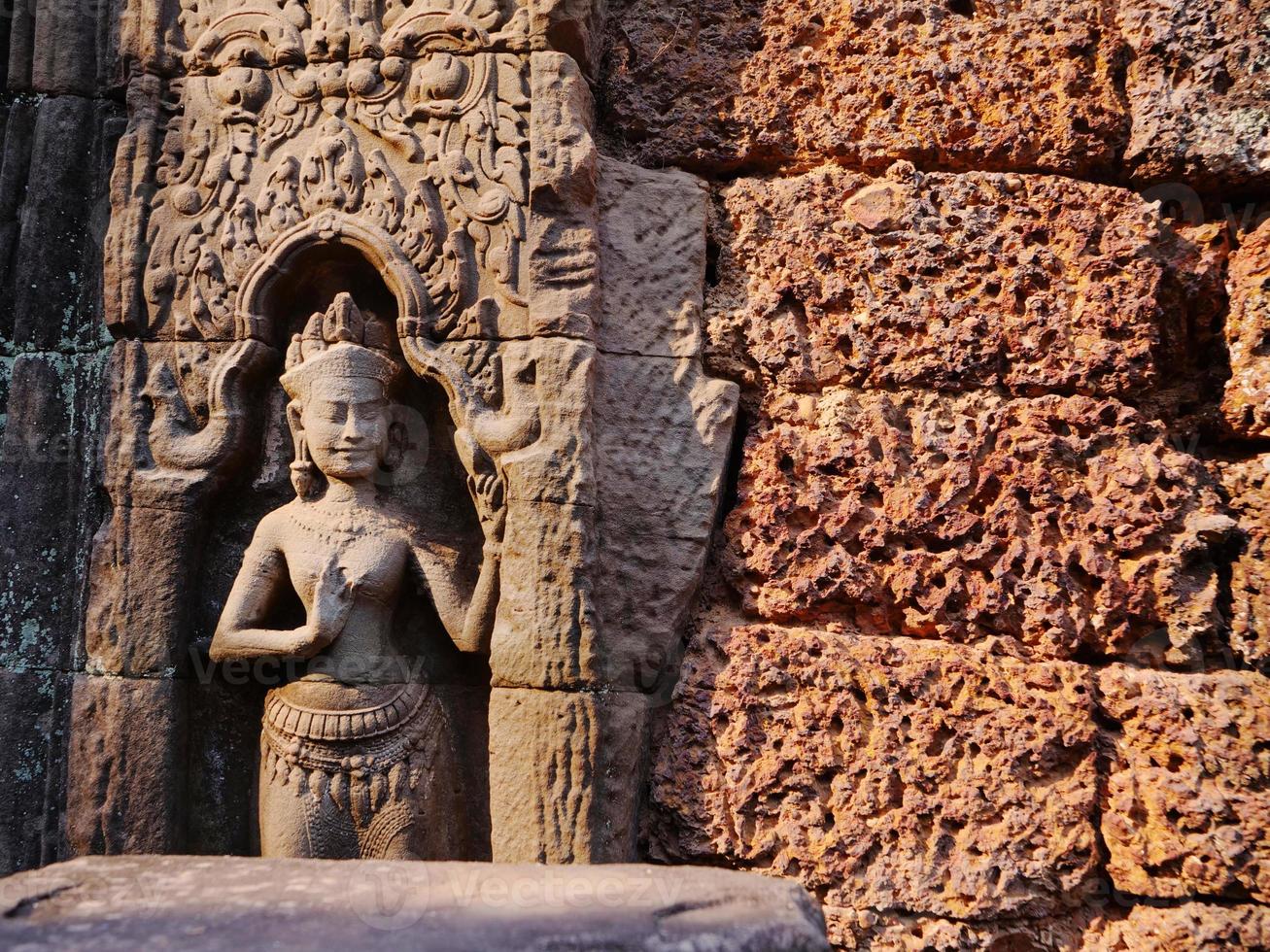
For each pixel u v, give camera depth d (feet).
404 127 8.66
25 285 9.26
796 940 4.97
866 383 8.77
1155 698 7.88
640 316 8.76
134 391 8.88
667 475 8.52
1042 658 8.16
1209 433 8.75
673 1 9.45
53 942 4.50
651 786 8.29
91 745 8.57
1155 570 8.13
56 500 9.14
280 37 8.91
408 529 8.61
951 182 8.87
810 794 8.09
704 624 8.65
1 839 8.83
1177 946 7.52
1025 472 8.34
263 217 8.81
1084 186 8.71
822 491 8.58
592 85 9.10
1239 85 8.58
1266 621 8.11
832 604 8.53
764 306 8.91
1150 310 8.46
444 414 8.92
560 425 8.10
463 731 8.67
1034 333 8.55
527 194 8.45
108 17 9.53
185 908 4.96
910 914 7.84
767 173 9.39
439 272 8.52
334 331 8.59
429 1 8.72
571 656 7.89
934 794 7.96
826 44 9.25
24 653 9.04
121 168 9.03
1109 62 8.82
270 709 8.38
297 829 8.05
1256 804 7.59
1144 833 7.77
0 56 9.74
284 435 9.09
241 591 8.47
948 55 9.02
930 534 8.41
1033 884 7.73
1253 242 8.63
